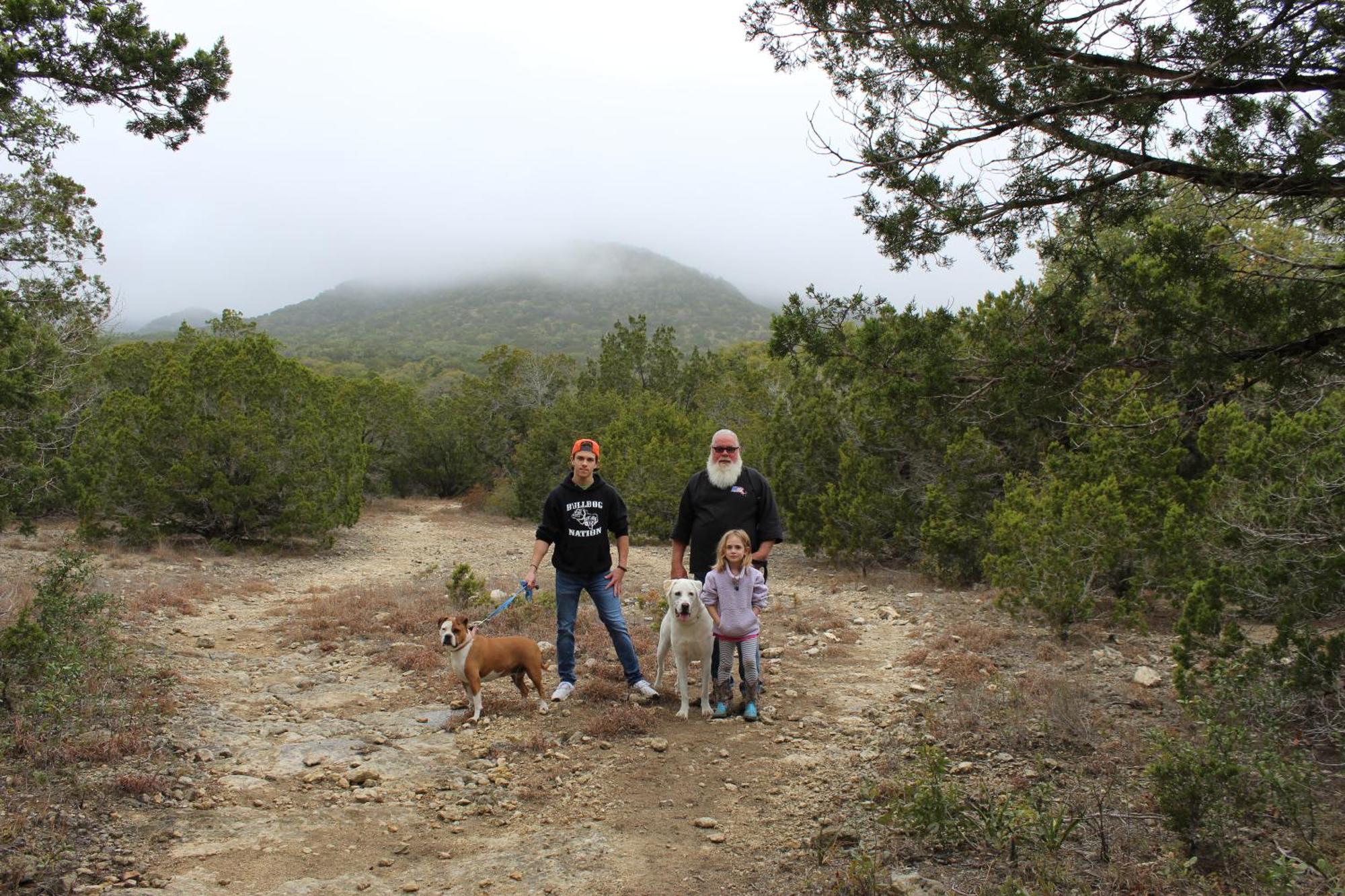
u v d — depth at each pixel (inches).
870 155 205.3
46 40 289.9
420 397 1893.5
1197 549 322.7
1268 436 293.4
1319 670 197.3
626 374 1550.2
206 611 421.4
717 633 247.4
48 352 418.9
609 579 269.9
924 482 557.3
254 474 693.9
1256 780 157.6
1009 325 233.6
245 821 177.5
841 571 565.0
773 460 663.8
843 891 146.7
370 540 849.5
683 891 151.5
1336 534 215.2
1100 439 398.9
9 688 222.7
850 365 235.9
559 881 154.9
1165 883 142.6
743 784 200.8
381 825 179.2
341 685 285.0
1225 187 178.9
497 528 1023.6
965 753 212.7
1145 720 231.1
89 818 170.2
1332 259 210.4
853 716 251.3
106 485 642.2
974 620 377.1
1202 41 169.3
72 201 815.7
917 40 191.3
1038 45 179.5
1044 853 153.1
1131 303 197.8
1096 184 195.5
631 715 240.7
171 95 318.0
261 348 746.8
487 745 225.0
